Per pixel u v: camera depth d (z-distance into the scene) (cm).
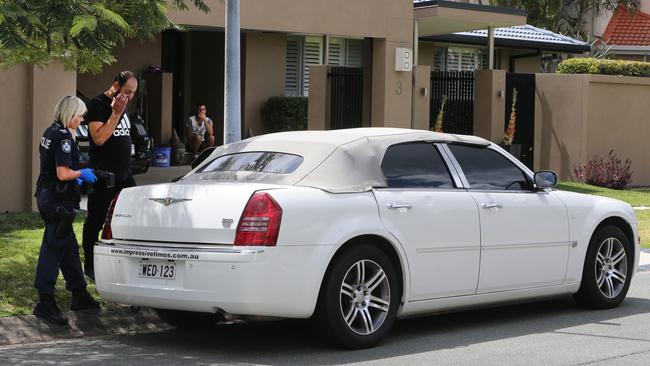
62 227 828
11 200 1409
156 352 793
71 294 927
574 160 2369
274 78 2347
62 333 849
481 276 880
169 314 883
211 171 870
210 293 736
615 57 3900
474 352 801
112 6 880
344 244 781
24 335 827
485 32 2914
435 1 2145
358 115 2073
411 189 842
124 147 955
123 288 783
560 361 770
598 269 1007
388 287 809
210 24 1748
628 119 2458
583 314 988
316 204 765
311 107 2025
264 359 768
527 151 2416
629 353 803
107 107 942
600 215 994
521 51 3142
